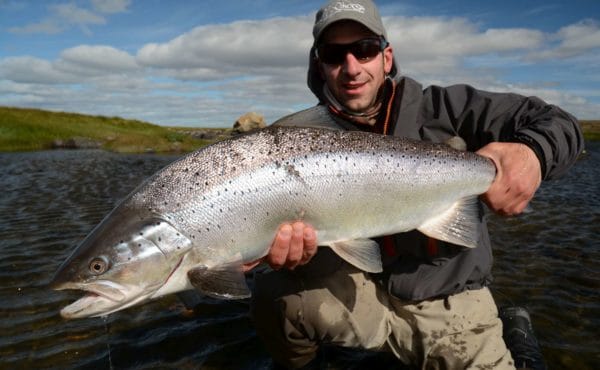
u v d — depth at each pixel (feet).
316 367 3.12
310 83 3.43
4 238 6.28
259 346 3.41
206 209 2.58
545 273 4.68
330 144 2.75
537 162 2.59
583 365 3.02
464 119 2.99
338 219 2.72
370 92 3.02
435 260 2.83
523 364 2.84
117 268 2.51
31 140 31.01
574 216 7.39
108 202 9.20
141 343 3.45
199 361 3.22
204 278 2.56
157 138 30.40
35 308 4.01
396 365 3.10
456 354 2.75
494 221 7.05
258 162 2.66
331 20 2.91
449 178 2.81
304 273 2.93
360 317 2.89
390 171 2.76
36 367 3.13
